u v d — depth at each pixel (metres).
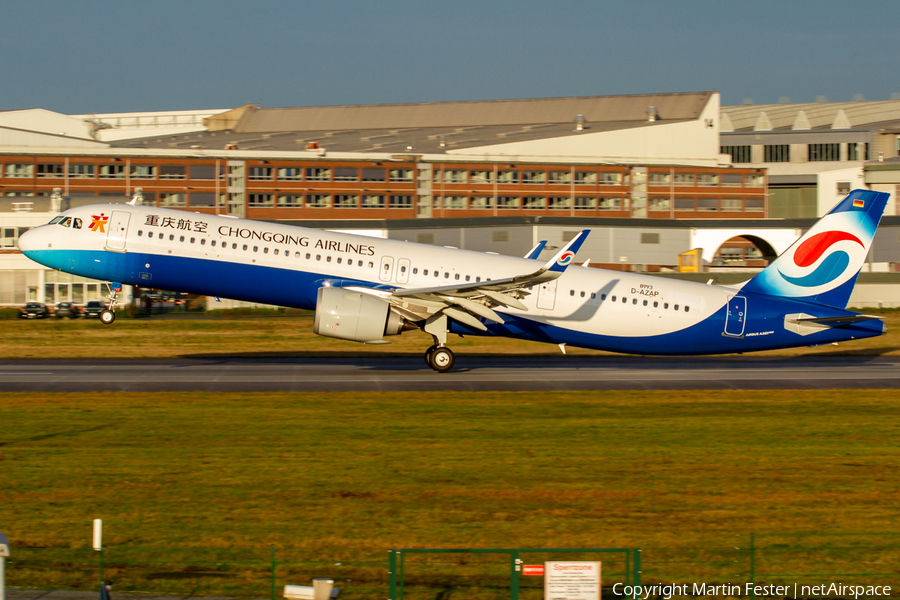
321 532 53.59
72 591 44.22
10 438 76.44
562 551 40.06
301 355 145.00
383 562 48.81
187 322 191.00
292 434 79.38
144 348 151.75
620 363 139.00
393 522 55.59
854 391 109.75
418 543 52.03
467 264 117.81
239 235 115.81
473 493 62.09
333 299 109.69
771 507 60.06
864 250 121.69
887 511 59.50
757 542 53.22
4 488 61.38
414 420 86.81
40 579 46.03
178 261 114.81
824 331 121.00
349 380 112.94
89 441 75.56
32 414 87.31
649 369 131.25
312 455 71.81
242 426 82.56
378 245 118.25
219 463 68.75
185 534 52.88
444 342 120.38
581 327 118.38
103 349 149.25
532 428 83.94
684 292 119.81
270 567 48.03
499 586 46.31
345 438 78.12
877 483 66.31
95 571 47.28
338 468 67.88
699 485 65.12
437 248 120.25
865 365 138.88
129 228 115.38
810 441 80.19
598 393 105.75
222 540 52.00
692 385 113.75
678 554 51.00
